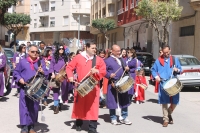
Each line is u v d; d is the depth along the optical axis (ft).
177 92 25.64
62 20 205.16
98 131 25.50
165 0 76.13
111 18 137.18
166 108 27.68
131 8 109.91
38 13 220.43
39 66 23.56
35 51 23.52
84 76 24.41
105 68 24.79
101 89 36.06
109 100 27.22
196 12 75.10
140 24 114.42
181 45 83.82
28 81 22.63
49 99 40.98
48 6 214.90
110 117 28.76
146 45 107.65
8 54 65.16
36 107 23.47
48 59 36.19
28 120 23.12
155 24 73.46
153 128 26.94
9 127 26.05
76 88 23.40
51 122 28.25
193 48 77.15
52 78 32.19
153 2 71.26
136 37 120.06
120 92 25.61
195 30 75.77
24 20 164.25
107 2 137.80
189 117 32.24
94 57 24.71
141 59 78.84
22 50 43.11
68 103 38.42
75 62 24.77
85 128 26.37
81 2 199.82
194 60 52.49
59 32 210.59
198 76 49.62
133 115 32.40
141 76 40.06
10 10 221.87
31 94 21.61
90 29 188.85
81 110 24.17
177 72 27.73
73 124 27.63
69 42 202.18
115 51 27.35
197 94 49.57
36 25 222.89
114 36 153.79
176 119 31.01
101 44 180.96
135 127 27.14
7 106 35.42
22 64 23.22
